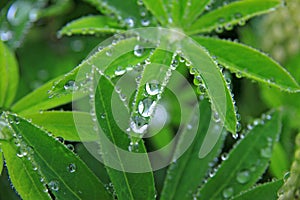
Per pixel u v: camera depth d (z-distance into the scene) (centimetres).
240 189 37
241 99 43
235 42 37
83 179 34
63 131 35
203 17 39
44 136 34
